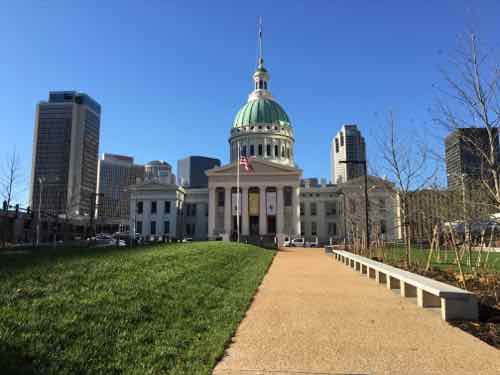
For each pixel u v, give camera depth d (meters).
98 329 8.20
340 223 88.12
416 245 47.78
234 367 7.37
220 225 86.94
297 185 82.50
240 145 103.38
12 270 12.26
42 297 9.57
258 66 116.62
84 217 94.81
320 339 9.17
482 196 17.08
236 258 26.62
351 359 7.82
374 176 33.88
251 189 84.75
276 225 81.31
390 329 10.00
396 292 15.73
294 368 7.34
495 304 11.88
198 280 15.23
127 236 78.25
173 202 92.44
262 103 107.06
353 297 14.57
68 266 13.81
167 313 10.24
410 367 7.38
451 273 17.73
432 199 24.33
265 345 8.72
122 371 6.71
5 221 51.56
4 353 6.45
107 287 11.33
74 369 6.46
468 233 18.77
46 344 7.06
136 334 8.37
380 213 44.56
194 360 7.47
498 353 8.13
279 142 103.06
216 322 10.23
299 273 22.95
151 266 15.97
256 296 14.77
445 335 9.41
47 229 80.38
